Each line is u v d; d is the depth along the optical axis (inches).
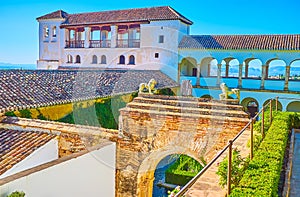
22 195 238.2
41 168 264.7
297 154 305.9
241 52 951.6
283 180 233.0
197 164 528.4
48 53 1326.3
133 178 298.8
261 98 923.4
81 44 1256.2
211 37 1045.8
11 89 505.0
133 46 708.0
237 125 333.4
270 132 301.1
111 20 1130.7
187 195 186.2
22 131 368.5
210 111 327.9
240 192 162.1
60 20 1280.8
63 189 284.2
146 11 1121.4
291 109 932.6
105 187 309.3
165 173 536.1
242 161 207.0
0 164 293.9
